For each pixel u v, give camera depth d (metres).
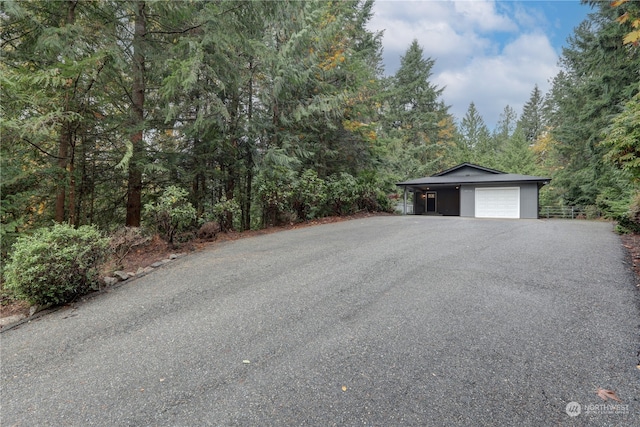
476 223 9.59
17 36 6.12
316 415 1.74
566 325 2.66
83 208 8.09
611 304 3.03
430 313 2.98
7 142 5.44
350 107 12.49
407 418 1.70
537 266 4.28
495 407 1.76
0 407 1.94
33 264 3.57
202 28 6.88
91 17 6.59
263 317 3.07
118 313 3.38
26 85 5.43
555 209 19.17
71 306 3.69
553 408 1.74
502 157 27.73
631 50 12.28
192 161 8.50
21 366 2.42
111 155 7.41
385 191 16.38
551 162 24.80
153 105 7.88
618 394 1.84
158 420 1.76
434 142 28.33
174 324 3.03
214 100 7.36
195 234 7.28
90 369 2.33
